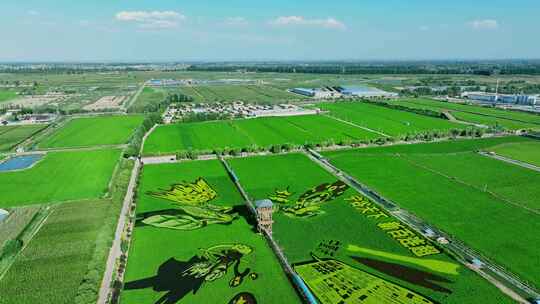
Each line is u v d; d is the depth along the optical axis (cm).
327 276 6894
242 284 6706
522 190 10719
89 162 13850
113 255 7562
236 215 9381
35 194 10781
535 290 6412
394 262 7300
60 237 8306
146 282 6750
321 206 9825
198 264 7300
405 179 11688
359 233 8412
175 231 8562
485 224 8712
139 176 12138
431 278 6788
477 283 6631
